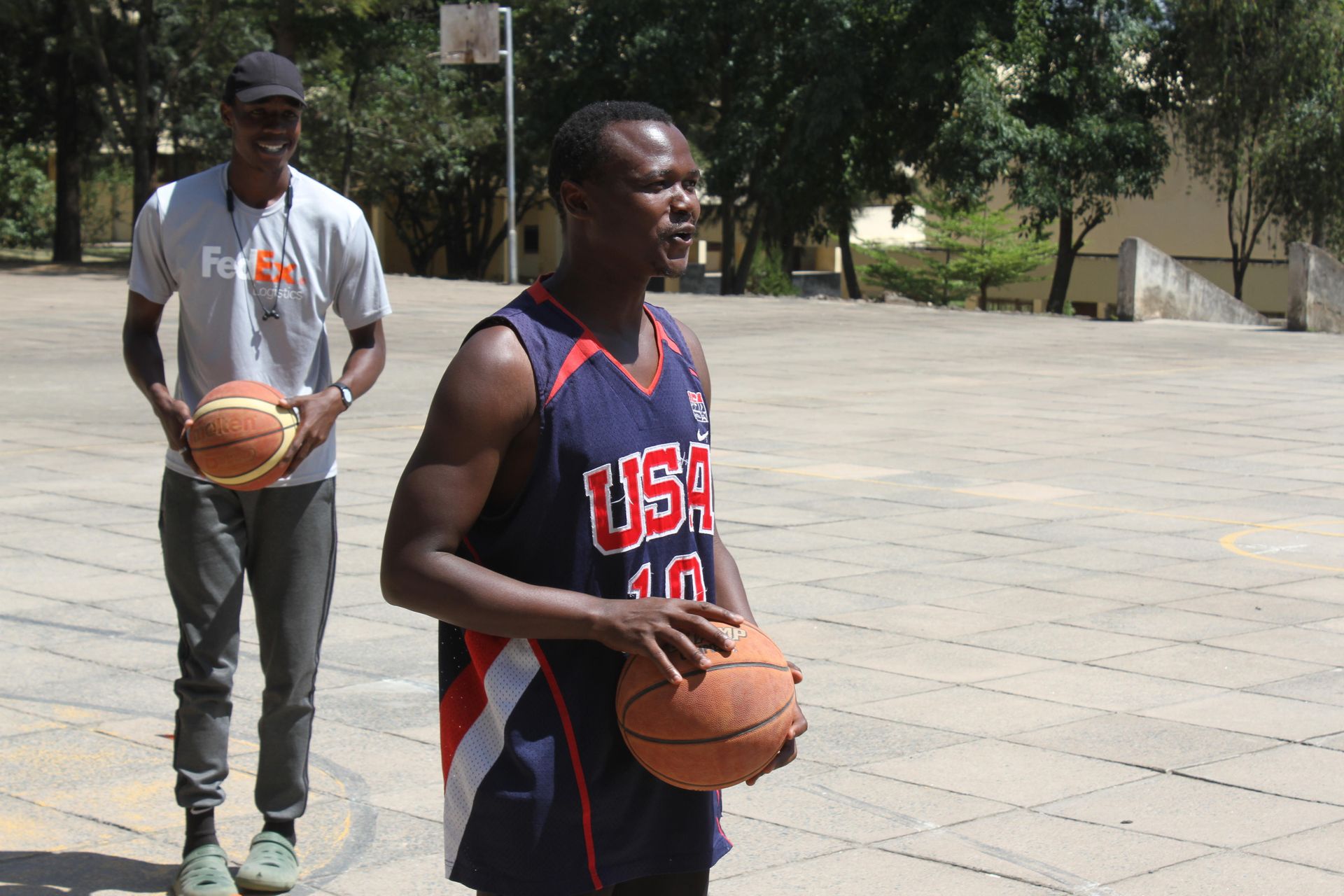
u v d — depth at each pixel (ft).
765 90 116.88
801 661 20.98
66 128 126.82
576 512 8.08
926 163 120.67
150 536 28.94
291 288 12.94
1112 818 15.11
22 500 32.55
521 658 8.18
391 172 141.18
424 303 92.32
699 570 8.56
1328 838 14.58
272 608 12.89
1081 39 108.27
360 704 18.71
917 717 18.44
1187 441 43.37
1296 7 105.29
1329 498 34.65
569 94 127.03
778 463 38.75
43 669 20.04
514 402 7.94
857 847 14.28
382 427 44.16
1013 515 32.12
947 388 55.83
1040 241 142.51
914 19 109.60
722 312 91.81
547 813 8.07
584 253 8.24
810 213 123.24
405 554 7.93
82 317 78.64
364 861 13.79
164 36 126.62
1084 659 21.17
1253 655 21.45
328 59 128.57
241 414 12.06
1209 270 142.00
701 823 8.58
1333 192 108.47
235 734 17.43
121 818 14.82
